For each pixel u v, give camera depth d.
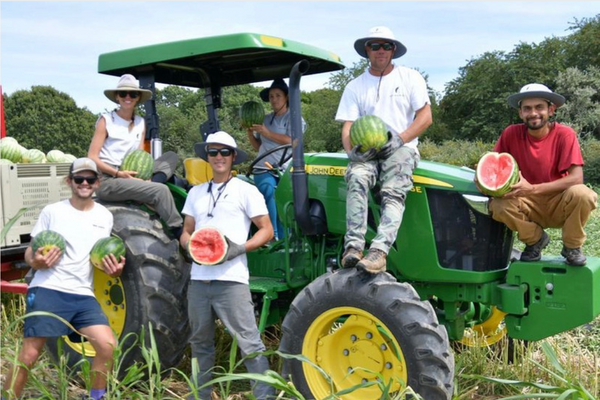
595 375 4.84
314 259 5.14
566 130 4.53
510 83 38.69
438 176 4.63
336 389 4.48
